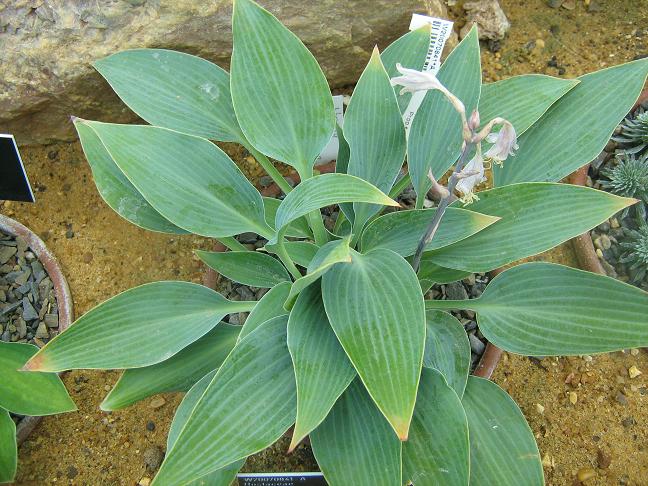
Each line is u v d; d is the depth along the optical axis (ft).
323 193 1.22
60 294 2.15
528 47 2.60
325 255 1.33
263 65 1.53
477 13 2.53
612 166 2.28
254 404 1.33
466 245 1.55
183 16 1.99
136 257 2.30
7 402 1.65
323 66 2.21
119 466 2.02
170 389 1.58
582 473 1.95
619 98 1.62
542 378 2.10
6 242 2.20
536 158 1.65
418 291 1.29
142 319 1.57
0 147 1.72
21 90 2.09
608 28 2.64
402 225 1.55
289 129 1.59
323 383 1.27
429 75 1.11
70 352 1.48
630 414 2.05
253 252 1.67
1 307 2.13
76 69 2.04
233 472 1.47
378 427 1.39
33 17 1.99
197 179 1.54
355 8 2.05
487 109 1.66
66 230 2.33
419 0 2.06
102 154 1.62
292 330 1.32
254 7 1.49
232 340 1.67
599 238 2.19
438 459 1.36
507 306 1.58
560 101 1.66
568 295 1.53
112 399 1.50
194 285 1.65
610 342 1.46
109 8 1.96
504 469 1.48
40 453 2.03
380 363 1.21
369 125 1.62
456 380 1.53
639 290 1.45
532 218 1.50
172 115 1.65
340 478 1.35
